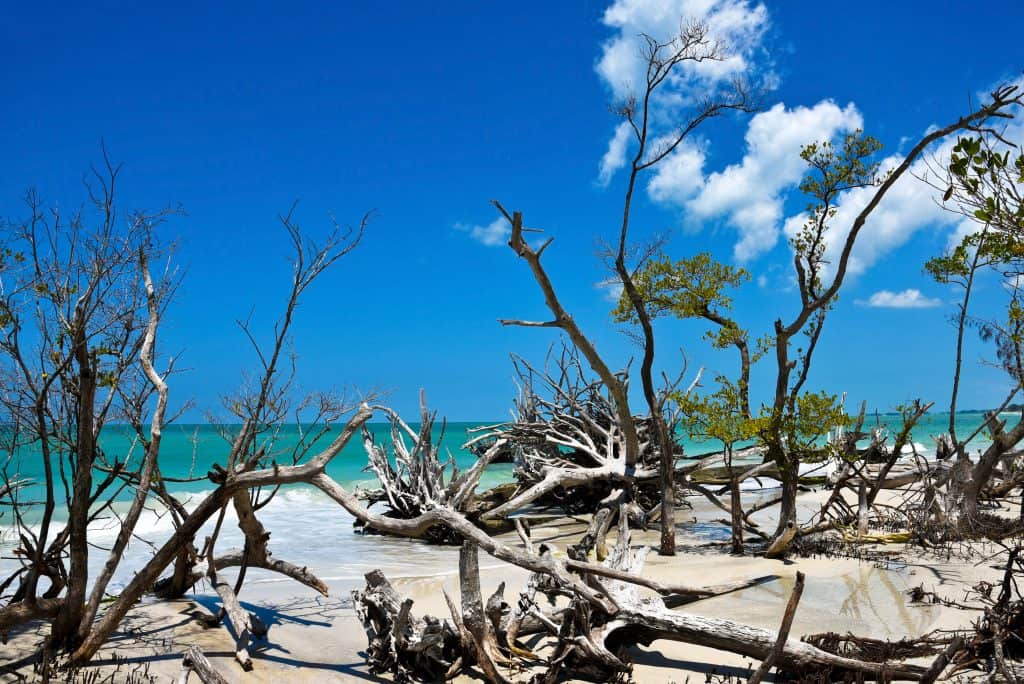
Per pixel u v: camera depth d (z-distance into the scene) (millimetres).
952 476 14281
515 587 11305
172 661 7672
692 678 7418
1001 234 7461
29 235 7508
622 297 15578
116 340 8156
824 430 12781
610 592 8594
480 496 21859
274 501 22844
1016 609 7402
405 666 7621
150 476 8133
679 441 20781
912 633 8547
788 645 7215
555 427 21344
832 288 12484
